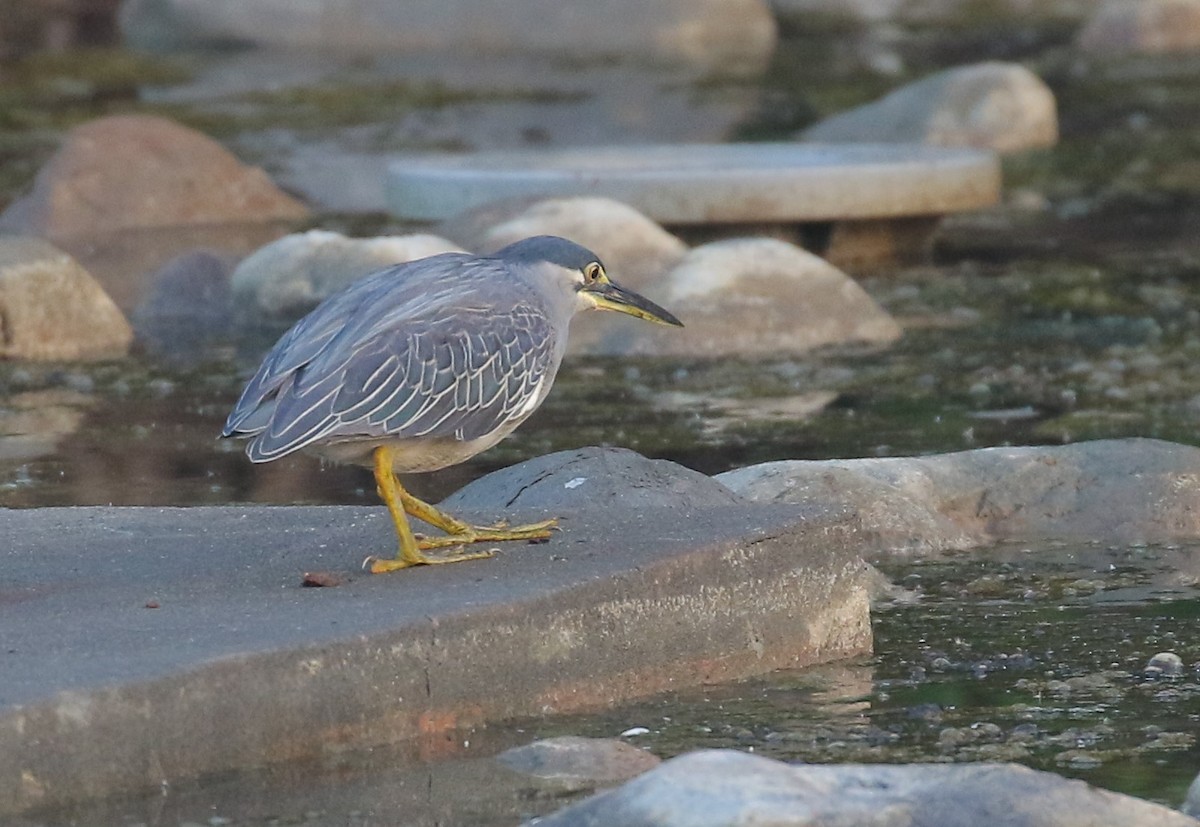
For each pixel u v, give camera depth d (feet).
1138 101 95.71
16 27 114.42
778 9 124.06
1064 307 57.21
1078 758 24.12
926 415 44.55
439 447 27.86
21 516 30.86
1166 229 69.62
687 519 28.99
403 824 22.07
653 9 110.83
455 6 110.01
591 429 43.62
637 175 61.67
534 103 94.27
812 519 28.50
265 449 25.64
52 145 83.25
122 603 25.86
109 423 44.80
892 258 65.26
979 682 27.20
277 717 23.66
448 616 25.02
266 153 82.69
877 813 20.15
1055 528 35.91
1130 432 42.68
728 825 19.80
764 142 83.71
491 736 24.89
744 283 53.26
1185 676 27.25
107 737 22.50
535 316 28.45
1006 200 75.82
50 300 53.21
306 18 110.42
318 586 26.63
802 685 27.25
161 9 112.06
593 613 26.27
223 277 59.00
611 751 23.95
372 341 26.76
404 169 65.77
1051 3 127.13
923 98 86.58
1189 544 34.94
